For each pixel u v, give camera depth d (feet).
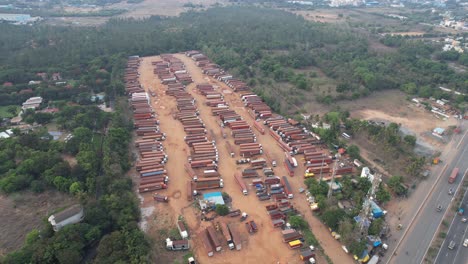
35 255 321.52
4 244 357.00
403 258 368.89
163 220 414.41
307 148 560.61
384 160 540.93
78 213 378.94
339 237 390.63
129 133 602.44
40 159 460.55
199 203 440.04
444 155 565.53
